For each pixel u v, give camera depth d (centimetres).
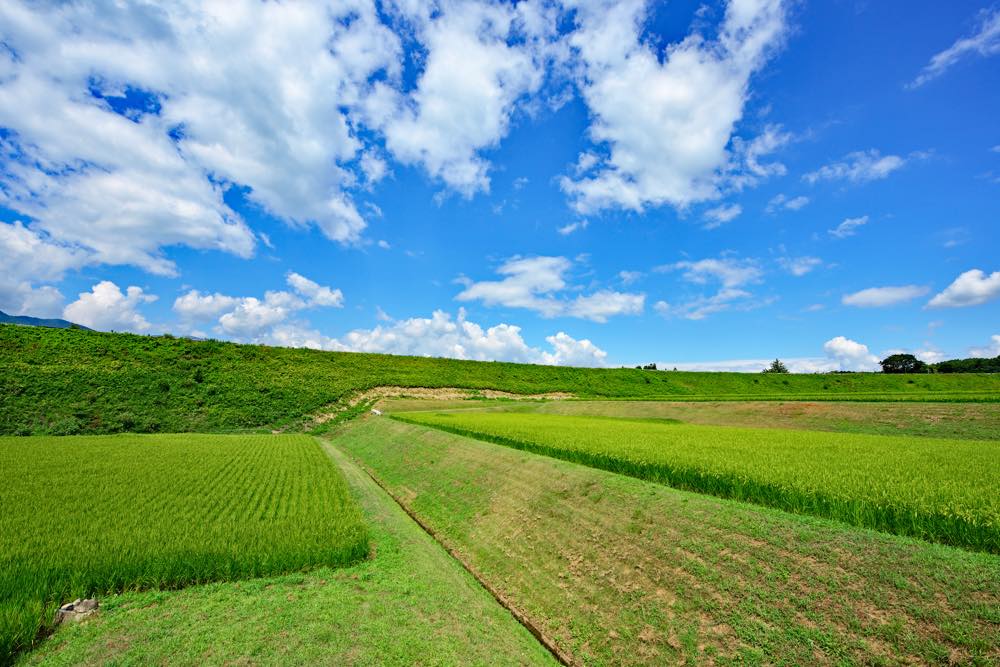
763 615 773
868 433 2928
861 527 924
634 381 8338
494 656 762
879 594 727
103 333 5453
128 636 707
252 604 823
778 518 1002
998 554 783
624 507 1230
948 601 675
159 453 2517
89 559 934
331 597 862
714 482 1252
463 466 2022
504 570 1198
